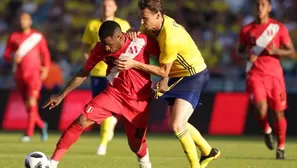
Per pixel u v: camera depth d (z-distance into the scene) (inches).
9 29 3368.6
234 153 1626.5
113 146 1854.1
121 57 973.8
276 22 1521.9
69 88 987.9
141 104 991.0
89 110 978.7
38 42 2062.0
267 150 1743.4
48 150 1670.8
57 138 2231.8
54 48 3253.0
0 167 1214.3
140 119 995.9
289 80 2647.6
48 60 2082.9
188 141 1005.8
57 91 2568.9
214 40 3154.5
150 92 998.4
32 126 2074.3
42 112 2583.7
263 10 1505.9
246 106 2413.9
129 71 975.6
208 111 2443.4
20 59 2048.5
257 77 1518.2
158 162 1338.6
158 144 1963.6
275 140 2194.9
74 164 1278.3
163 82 973.8
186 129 1005.8
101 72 1547.7
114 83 988.6
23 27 2052.2
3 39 3329.2
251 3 3240.7
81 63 3159.5
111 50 964.6
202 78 1024.9
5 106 2642.7
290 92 2559.1
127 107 989.2
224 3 3245.6
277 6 3186.5
